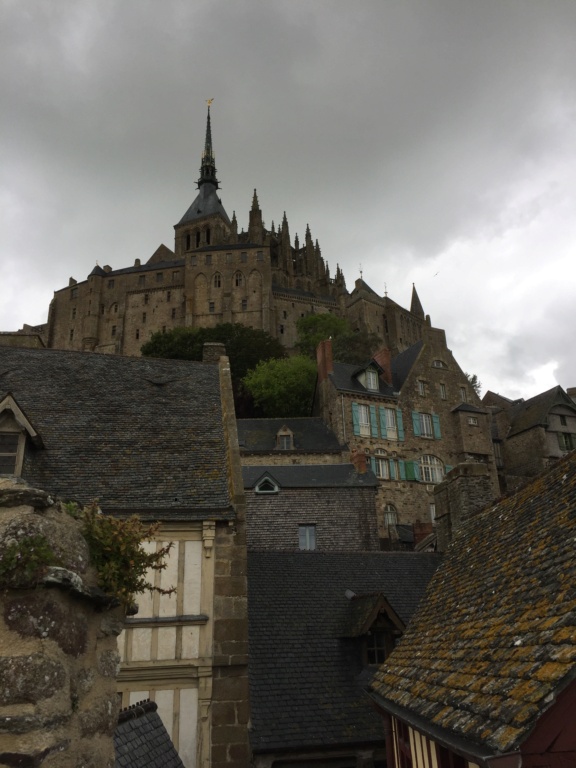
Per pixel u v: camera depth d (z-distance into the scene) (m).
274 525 27.30
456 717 5.62
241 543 12.09
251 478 29.80
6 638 3.47
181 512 12.03
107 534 4.84
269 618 14.26
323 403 46.91
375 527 27.73
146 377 17.86
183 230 124.56
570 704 4.65
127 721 7.83
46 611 3.62
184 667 11.15
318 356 49.88
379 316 111.88
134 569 4.93
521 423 57.19
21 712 3.34
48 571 3.63
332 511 27.83
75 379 17.20
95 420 15.27
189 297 101.69
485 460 49.91
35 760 3.27
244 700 11.13
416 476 46.25
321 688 12.50
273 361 65.75
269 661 12.98
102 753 4.34
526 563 7.62
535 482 10.02
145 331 104.44
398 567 17.05
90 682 4.25
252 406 62.09
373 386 48.59
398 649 9.56
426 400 50.16
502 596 7.43
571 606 5.59
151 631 11.28
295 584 15.68
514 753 4.45
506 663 5.75
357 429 45.16
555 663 4.91
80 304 112.12
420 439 48.22
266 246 103.62
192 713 10.96
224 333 75.56
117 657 4.89
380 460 45.41
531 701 4.71
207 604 11.60
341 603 15.11
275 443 42.06
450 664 7.06
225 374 17.83
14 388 16.16
